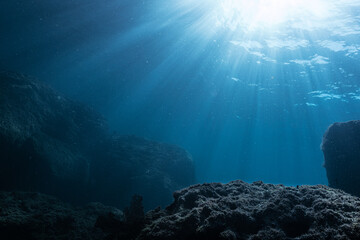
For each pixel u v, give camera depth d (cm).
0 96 1288
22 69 2772
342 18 2261
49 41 2444
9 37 2370
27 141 1313
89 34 2344
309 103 3912
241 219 355
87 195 1627
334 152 1102
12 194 911
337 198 379
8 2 1961
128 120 4125
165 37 2478
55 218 760
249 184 543
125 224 459
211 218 349
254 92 3806
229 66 3114
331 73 2777
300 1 2294
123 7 2077
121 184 1645
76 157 1614
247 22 2645
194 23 2358
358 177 986
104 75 3017
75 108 1914
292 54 2731
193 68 2984
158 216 450
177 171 1927
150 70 2912
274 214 362
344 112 4153
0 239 628
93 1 1986
